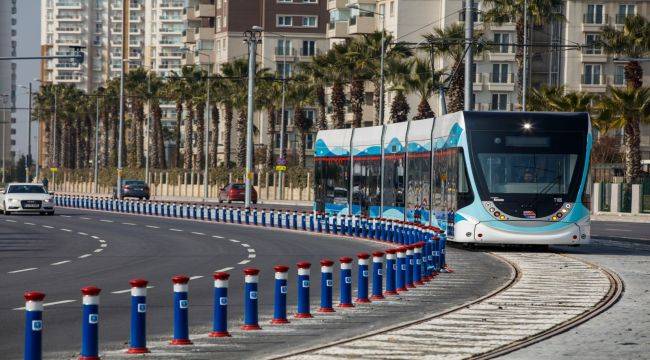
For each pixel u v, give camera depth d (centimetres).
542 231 4338
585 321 2308
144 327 1838
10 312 2388
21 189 8762
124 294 2809
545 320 2314
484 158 4372
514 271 3578
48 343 1945
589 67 15450
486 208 4341
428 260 3316
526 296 2803
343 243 5216
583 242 4366
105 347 1905
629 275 3462
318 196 6869
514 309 2516
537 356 1819
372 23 16400
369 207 6003
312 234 6159
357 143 6256
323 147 6844
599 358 1800
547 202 4350
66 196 11581
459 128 4456
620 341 2008
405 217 5381
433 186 4866
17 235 5844
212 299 2719
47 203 8688
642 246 5038
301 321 2291
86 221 7625
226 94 15762
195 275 3412
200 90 16800
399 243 5119
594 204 9694
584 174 4384
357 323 2264
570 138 4397
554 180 4369
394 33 15412
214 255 4344
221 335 2044
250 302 2152
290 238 5675
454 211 4450
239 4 19675
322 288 2472
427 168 4984
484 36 15538
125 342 1967
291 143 19375
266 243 5197
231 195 12069
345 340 1994
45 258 4178
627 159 9931
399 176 5500
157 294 2831
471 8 5819
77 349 1875
